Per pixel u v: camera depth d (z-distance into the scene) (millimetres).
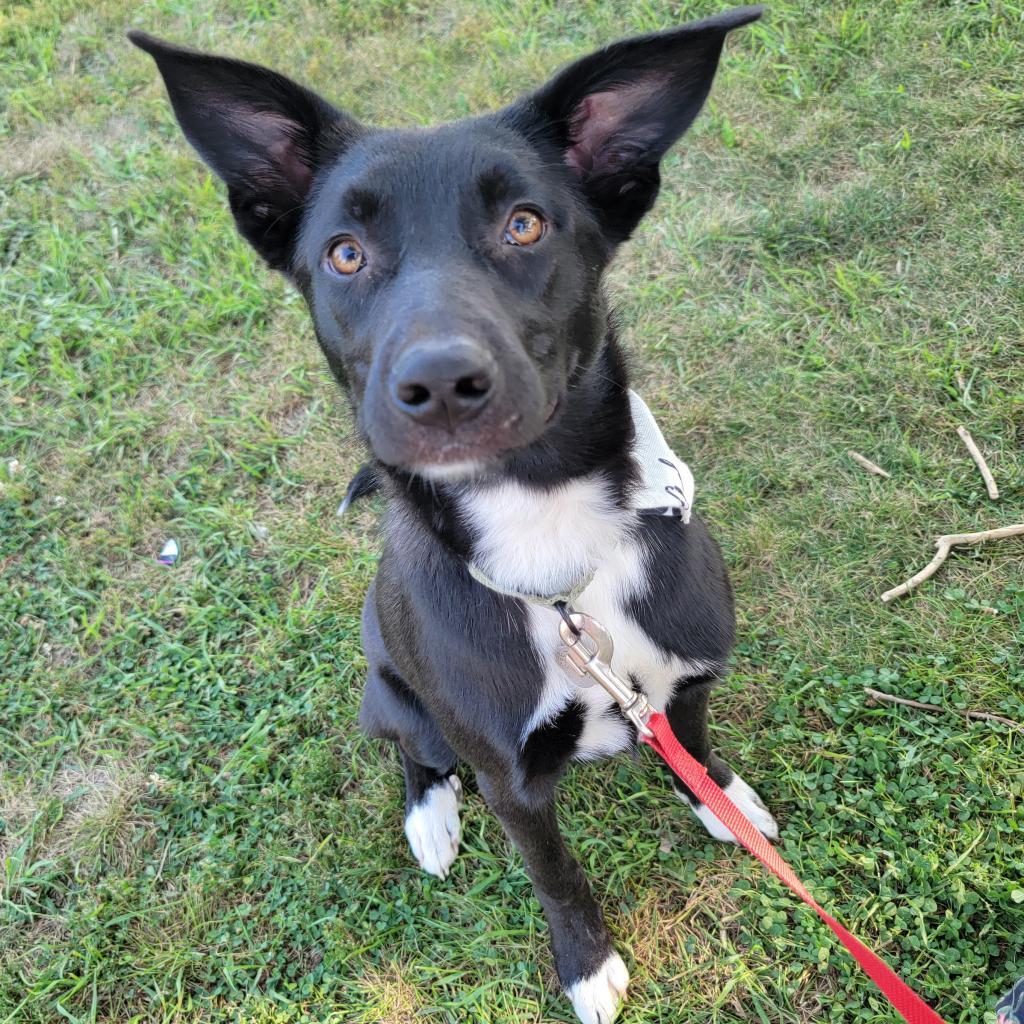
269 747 583
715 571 450
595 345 385
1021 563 562
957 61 798
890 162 763
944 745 503
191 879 539
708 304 730
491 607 410
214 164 394
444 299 317
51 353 803
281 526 691
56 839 575
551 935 473
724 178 794
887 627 554
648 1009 459
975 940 444
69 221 909
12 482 739
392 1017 480
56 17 1139
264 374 778
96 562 696
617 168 402
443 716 428
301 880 530
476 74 940
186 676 626
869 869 477
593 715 422
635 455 417
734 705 553
